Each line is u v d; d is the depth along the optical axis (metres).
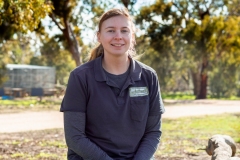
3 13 8.23
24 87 41.69
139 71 2.83
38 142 9.48
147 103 2.81
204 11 36.09
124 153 2.78
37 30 25.50
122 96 2.76
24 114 18.59
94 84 2.73
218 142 5.34
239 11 39.25
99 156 2.67
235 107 24.94
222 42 33.47
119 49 2.74
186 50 34.41
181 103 29.67
